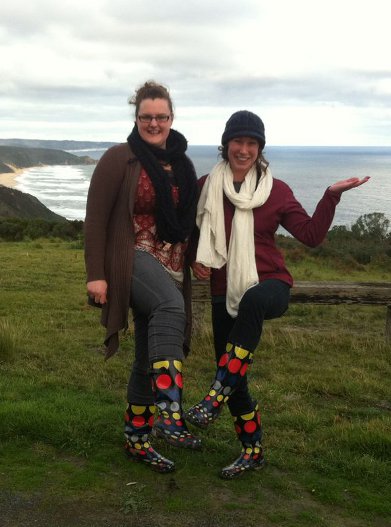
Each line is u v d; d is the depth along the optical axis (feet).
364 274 59.41
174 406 9.11
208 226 10.12
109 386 17.12
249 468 10.63
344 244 86.69
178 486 10.10
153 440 12.03
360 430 12.98
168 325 9.50
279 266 10.18
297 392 17.40
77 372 18.30
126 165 9.82
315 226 9.73
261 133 10.01
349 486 10.50
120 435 11.97
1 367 18.31
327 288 22.34
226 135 10.00
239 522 9.07
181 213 9.87
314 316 30.73
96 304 10.34
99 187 9.86
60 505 9.27
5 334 19.86
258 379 18.72
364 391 17.81
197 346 21.72
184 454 11.46
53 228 80.28
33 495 9.52
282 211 10.14
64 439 11.58
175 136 10.12
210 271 10.55
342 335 25.31
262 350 22.26
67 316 27.66
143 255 9.87
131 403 10.69
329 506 9.78
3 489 9.66
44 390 16.03
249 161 10.06
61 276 41.14
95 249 9.81
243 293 9.95
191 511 9.31
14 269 42.93
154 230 9.98
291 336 23.66
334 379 18.58
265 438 12.92
